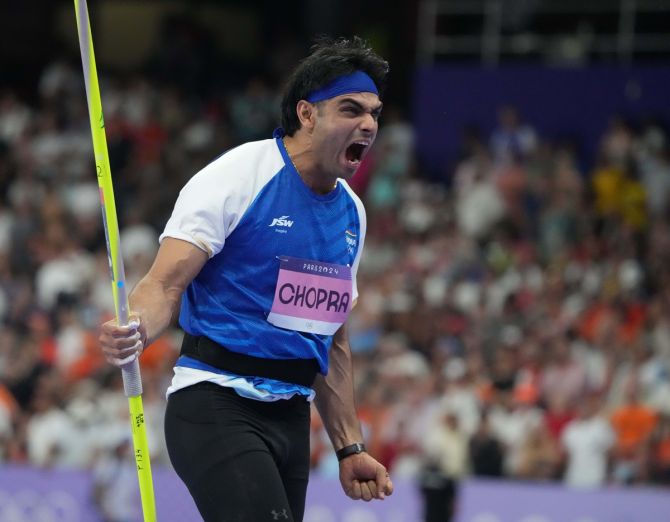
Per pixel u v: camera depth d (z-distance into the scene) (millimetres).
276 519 8758
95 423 24344
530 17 36250
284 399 9289
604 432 22359
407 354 26062
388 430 23812
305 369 9359
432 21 37250
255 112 39375
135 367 8578
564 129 35312
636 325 26547
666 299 26328
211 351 9109
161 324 8602
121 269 8312
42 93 42031
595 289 28219
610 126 34750
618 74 34781
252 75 44281
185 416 9117
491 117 36062
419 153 36688
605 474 22078
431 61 37344
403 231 31797
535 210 31594
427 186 34625
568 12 35844
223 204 8930
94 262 31906
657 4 34844
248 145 9281
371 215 32812
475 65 36375
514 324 26406
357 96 9039
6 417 25375
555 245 30281
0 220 33438
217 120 39594
